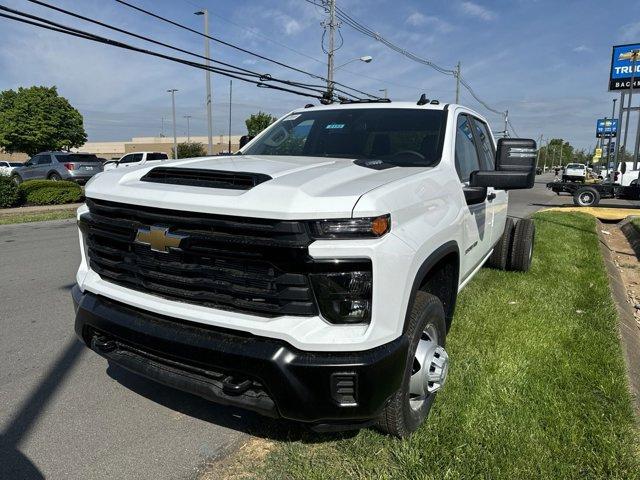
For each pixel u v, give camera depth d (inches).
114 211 105.1
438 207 116.3
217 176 100.2
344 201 88.1
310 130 165.2
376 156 147.0
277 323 89.5
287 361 87.7
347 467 103.0
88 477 102.3
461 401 125.0
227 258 92.3
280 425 119.5
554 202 948.6
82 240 122.0
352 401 90.0
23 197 680.4
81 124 2075.5
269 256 87.9
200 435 116.8
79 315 113.3
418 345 110.7
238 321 91.5
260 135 178.7
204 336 94.0
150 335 98.5
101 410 127.5
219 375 96.1
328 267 86.9
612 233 510.3
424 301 108.3
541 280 243.4
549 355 153.7
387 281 90.2
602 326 178.7
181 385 98.7
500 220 220.1
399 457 103.4
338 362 87.3
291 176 99.2
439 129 149.4
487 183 131.0
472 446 107.0
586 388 133.0
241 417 124.0
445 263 129.6
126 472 103.9
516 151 129.7
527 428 114.1
